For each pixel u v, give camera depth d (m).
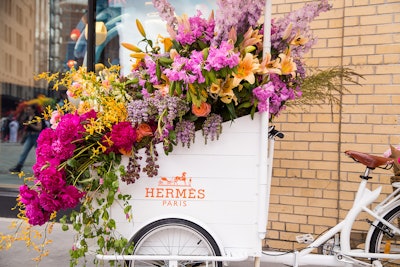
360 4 3.70
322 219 3.87
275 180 4.02
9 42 5.53
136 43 4.73
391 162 2.89
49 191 2.16
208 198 2.33
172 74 2.06
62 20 5.32
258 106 2.22
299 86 2.57
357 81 3.72
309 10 2.39
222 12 2.17
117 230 2.39
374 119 3.68
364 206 2.91
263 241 4.05
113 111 2.28
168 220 2.38
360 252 2.89
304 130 3.92
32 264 3.47
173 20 2.34
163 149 2.32
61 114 2.52
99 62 4.86
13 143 5.44
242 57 2.23
